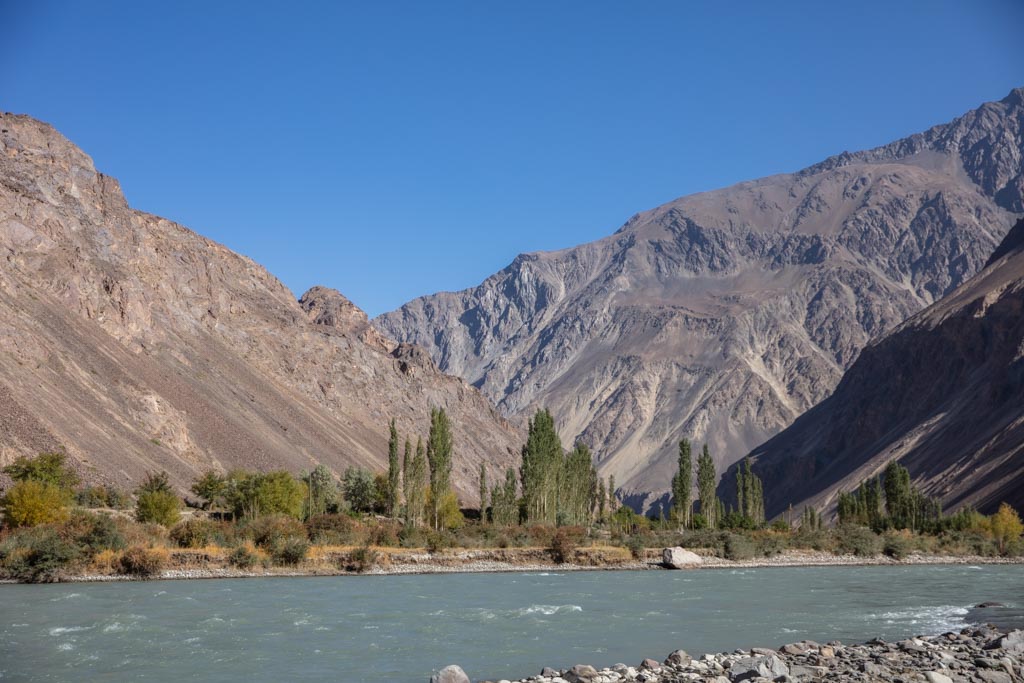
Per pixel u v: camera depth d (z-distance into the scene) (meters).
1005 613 49.41
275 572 75.06
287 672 31.86
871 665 27.38
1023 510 158.12
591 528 125.69
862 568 94.69
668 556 92.00
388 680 30.38
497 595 59.16
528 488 115.25
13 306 155.88
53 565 67.88
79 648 36.72
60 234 189.12
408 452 133.12
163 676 31.19
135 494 117.81
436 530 98.06
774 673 25.80
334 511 132.62
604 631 42.00
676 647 37.12
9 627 42.22
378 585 66.19
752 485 170.75
